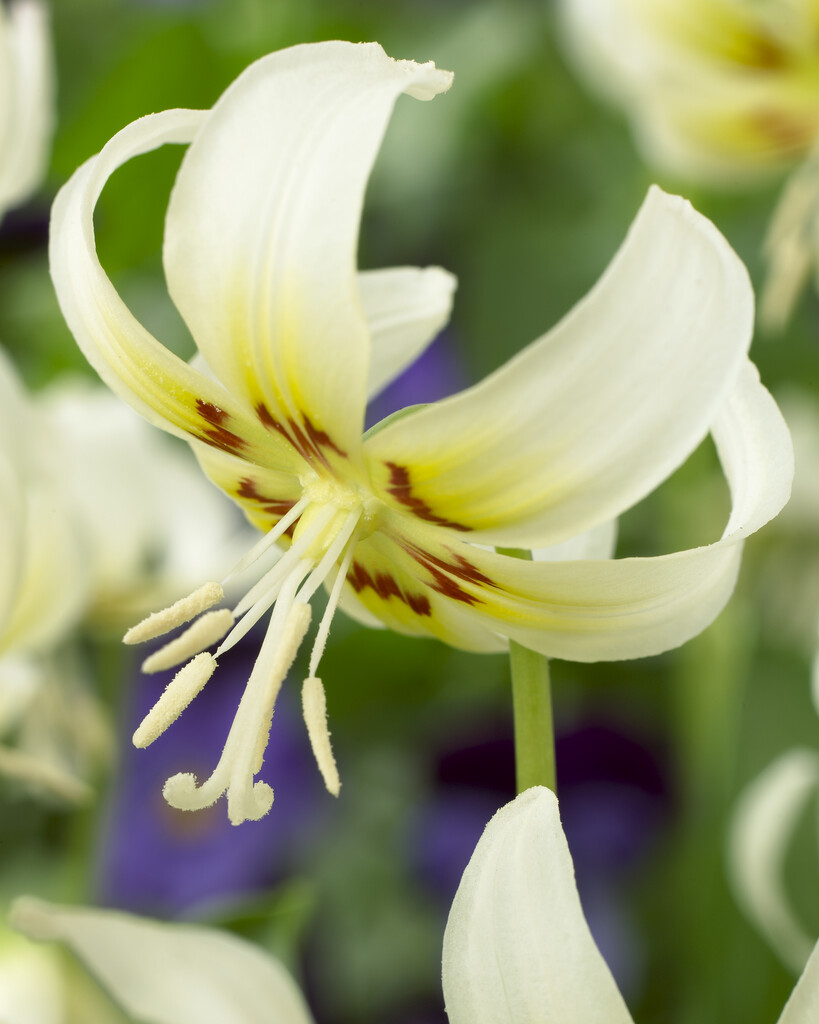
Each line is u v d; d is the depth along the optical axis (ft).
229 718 1.89
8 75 1.23
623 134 2.16
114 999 1.19
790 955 1.25
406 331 1.06
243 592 1.47
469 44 2.15
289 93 0.94
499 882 0.97
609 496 0.93
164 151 1.80
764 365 1.98
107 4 2.19
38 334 1.93
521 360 0.93
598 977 0.96
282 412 0.97
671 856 1.69
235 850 1.84
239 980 1.06
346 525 0.99
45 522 1.22
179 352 1.91
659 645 0.97
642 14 1.90
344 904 1.86
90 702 1.40
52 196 1.97
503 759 1.94
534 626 0.98
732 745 1.50
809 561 1.78
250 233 0.94
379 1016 1.84
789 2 1.86
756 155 2.01
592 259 2.12
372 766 1.93
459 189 2.12
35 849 1.63
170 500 1.44
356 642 1.88
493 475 0.94
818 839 1.31
